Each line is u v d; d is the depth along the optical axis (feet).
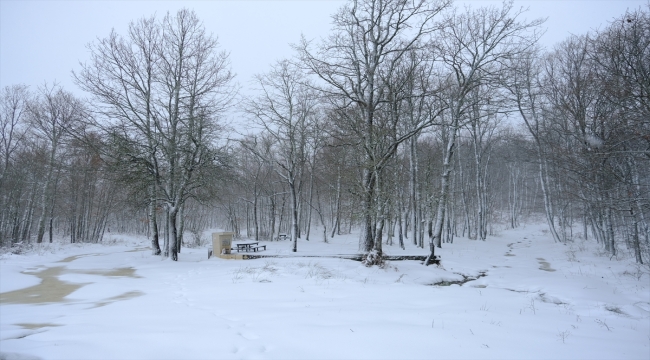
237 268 53.47
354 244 111.34
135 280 46.34
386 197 55.67
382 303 30.78
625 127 43.73
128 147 65.82
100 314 25.64
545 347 19.13
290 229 171.83
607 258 71.10
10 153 112.27
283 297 32.91
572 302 36.68
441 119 89.81
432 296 34.60
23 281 44.52
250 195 148.77
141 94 70.85
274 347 17.67
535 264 69.05
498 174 194.39
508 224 186.39
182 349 16.97
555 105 79.00
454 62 81.25
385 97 65.62
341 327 21.52
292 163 89.20
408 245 98.43
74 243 116.98
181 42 73.56
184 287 39.60
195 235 129.49
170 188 70.13
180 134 68.64
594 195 60.18
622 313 32.68
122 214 160.15
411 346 18.21
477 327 22.70
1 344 17.60
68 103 108.99
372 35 62.28
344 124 62.49
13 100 111.14
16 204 112.88
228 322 22.70
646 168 49.14
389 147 56.08
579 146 62.54
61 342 17.70
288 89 89.71
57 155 114.62
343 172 69.15
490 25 79.66
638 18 47.44
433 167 101.24
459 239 120.57
